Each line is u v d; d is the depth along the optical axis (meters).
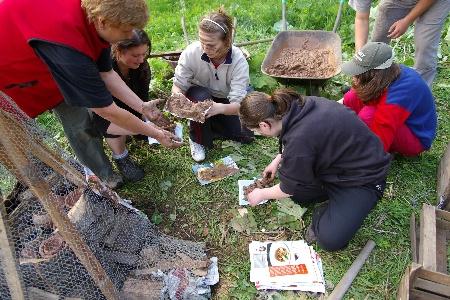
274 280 2.69
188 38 4.63
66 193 2.45
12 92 2.42
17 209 2.25
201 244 2.90
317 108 2.51
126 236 2.73
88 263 2.14
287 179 2.63
